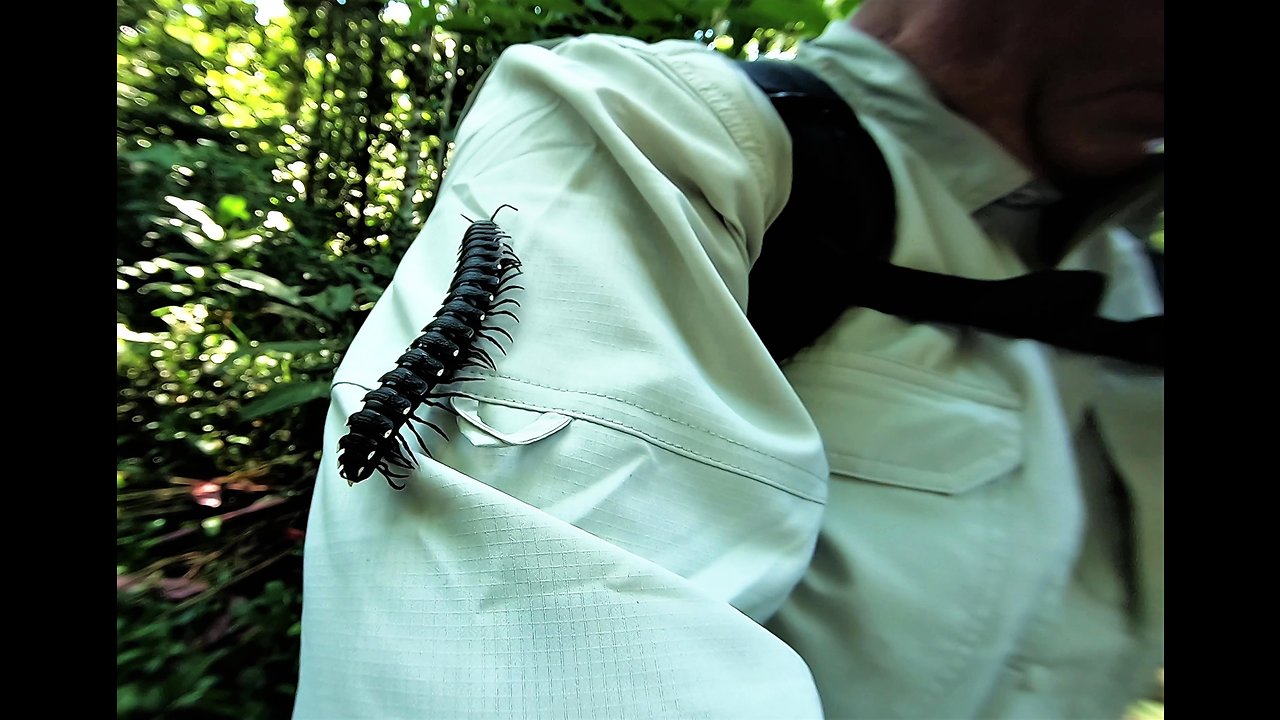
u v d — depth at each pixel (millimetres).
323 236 1054
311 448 828
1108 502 369
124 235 882
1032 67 349
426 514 268
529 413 291
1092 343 365
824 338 381
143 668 591
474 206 355
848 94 381
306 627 276
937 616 333
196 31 1120
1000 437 353
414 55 1120
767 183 361
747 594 287
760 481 303
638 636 246
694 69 365
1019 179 376
